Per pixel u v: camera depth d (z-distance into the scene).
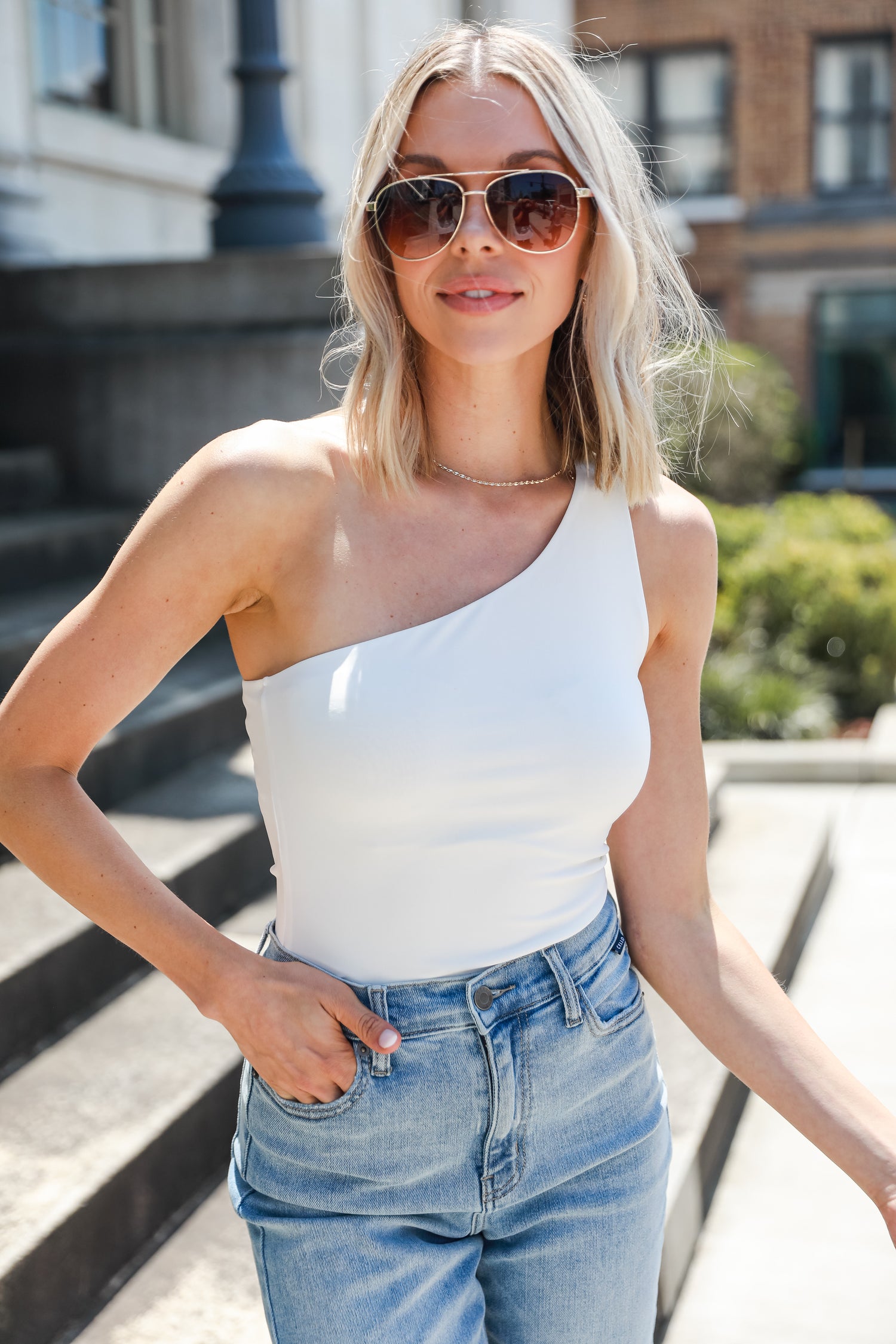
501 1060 1.32
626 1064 1.42
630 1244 1.42
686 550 1.51
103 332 6.07
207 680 4.51
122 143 8.39
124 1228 2.24
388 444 1.34
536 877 1.34
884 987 3.97
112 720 1.28
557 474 1.51
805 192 20.30
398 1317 1.31
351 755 1.27
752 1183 3.03
